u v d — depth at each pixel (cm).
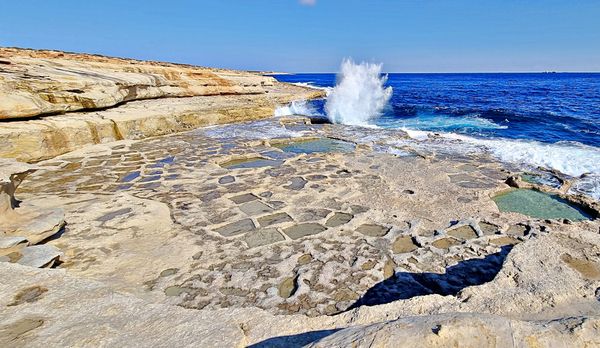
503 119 1702
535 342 180
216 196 670
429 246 480
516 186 741
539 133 1328
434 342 174
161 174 810
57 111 1059
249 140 1205
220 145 1127
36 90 1023
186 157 969
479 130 1453
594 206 613
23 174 512
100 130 1105
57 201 627
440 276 412
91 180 759
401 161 928
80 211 579
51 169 840
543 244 413
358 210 605
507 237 505
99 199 641
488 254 459
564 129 1375
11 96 916
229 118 1612
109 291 291
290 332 260
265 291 384
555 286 324
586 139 1191
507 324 189
